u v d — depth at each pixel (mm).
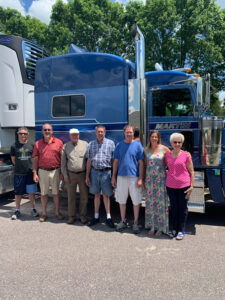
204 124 4164
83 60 4812
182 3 12461
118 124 4633
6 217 4773
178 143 3639
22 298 2412
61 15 14859
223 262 3051
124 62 4555
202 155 4199
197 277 2730
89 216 4883
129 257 3189
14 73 5602
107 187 4188
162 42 12609
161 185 3838
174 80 4520
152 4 12188
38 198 6215
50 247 3482
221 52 12953
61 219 4645
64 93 4961
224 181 4242
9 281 2688
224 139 4219
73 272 2846
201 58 12727
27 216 4832
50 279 2715
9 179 5754
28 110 5820
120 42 13148
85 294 2461
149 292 2482
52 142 4477
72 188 4375
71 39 13672
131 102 4402
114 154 4082
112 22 13289
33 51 6086
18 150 4598
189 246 3500
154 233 3980
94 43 13484
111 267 2947
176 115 4527
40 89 5145
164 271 2855
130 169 3926
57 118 5047
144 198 4277
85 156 4344
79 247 3480
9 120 5637
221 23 12570
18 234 3943
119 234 3945
